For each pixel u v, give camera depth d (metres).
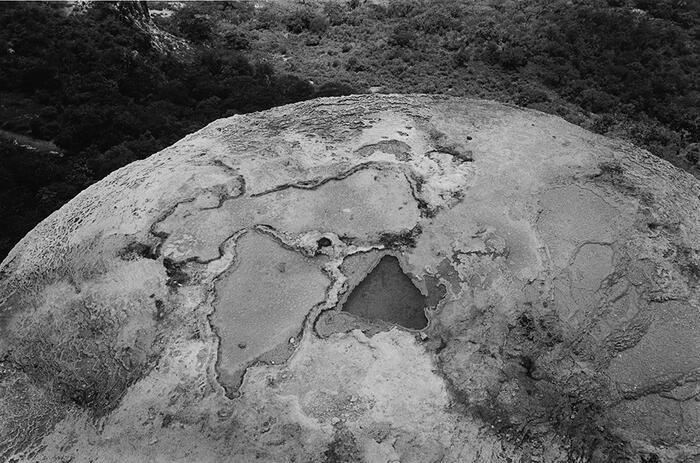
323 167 6.59
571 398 5.10
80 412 5.45
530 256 5.76
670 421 5.07
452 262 5.75
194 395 5.05
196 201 6.37
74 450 5.23
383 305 5.55
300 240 5.97
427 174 6.46
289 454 4.70
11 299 6.64
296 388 5.00
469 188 6.30
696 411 5.11
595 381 5.20
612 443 4.98
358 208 6.18
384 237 5.96
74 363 5.71
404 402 4.89
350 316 5.47
